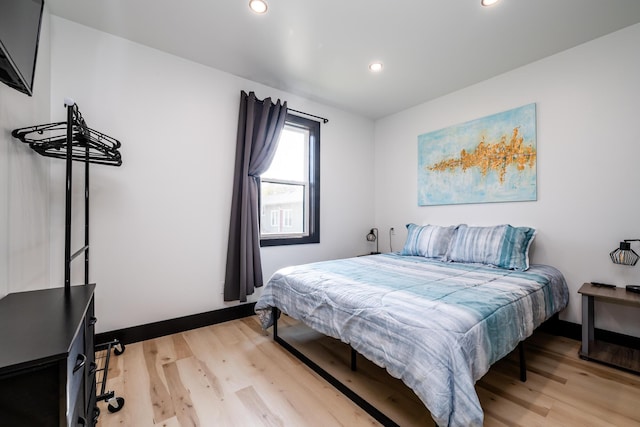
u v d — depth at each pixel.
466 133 2.85
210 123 2.47
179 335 2.24
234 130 2.60
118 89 2.05
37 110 1.58
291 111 3.02
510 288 1.65
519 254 2.23
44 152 1.45
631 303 1.71
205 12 1.80
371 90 2.94
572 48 2.20
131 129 2.09
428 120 3.22
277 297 2.07
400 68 2.49
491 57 2.33
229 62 2.40
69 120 1.18
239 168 2.55
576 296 2.18
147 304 2.16
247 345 2.08
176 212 2.29
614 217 2.02
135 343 2.09
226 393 1.50
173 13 1.81
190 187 2.36
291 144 3.15
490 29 1.97
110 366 1.76
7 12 0.96
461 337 1.11
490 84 2.68
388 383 1.59
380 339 1.29
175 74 2.29
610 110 2.03
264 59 2.36
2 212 1.15
